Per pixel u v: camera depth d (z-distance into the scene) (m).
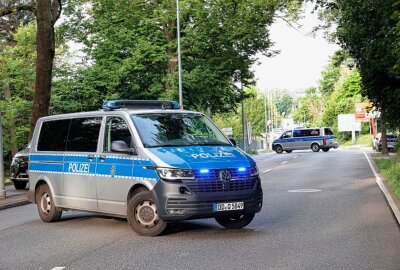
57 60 37.03
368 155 38.00
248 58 34.84
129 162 9.36
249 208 9.05
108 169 9.78
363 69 21.14
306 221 10.38
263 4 28.17
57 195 11.08
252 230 9.55
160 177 8.80
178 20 32.72
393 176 17.83
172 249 8.09
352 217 10.73
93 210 10.20
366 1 18.95
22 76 35.31
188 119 10.23
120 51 34.59
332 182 18.66
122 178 9.45
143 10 35.19
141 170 9.11
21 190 20.80
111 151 9.85
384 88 21.02
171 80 33.44
